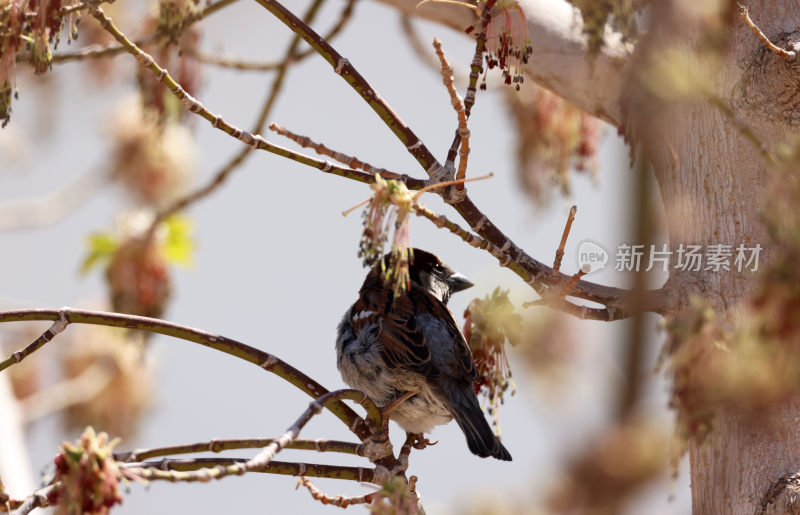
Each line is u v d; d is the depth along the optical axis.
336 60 6.83
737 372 4.35
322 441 6.62
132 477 4.76
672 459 4.16
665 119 3.85
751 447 5.96
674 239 6.80
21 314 6.45
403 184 5.74
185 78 11.49
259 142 6.48
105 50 9.82
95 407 14.47
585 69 8.88
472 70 6.75
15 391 14.12
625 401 2.77
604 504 2.74
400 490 5.16
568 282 6.34
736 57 6.84
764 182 6.55
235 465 4.86
